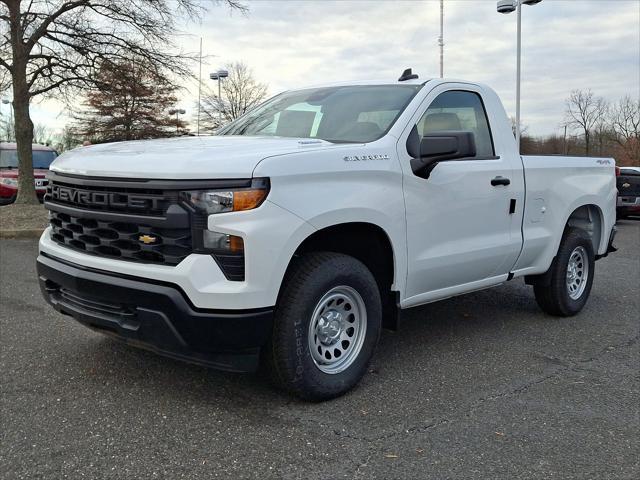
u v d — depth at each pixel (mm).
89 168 3521
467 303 6359
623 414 3590
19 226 11727
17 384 3826
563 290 5633
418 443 3160
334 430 3279
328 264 3539
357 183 3656
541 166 5246
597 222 6242
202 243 3145
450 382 4043
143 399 3625
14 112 14523
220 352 3219
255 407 3549
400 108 4238
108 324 3439
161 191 3188
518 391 3912
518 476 2865
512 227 4953
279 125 4641
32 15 14430
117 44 15375
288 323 3396
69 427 3258
